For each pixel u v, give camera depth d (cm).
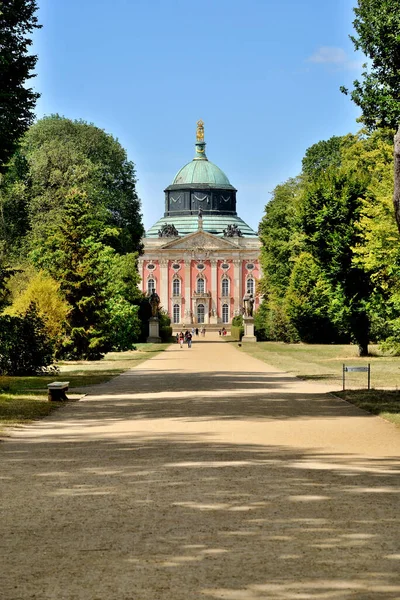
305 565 963
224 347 10194
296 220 6788
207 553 1014
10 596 870
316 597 856
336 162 9794
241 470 1578
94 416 2581
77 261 6525
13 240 7962
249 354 7838
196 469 1589
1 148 3525
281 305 11012
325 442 1975
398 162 2200
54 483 1459
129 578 923
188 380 4294
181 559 991
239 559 988
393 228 4638
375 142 5875
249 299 13200
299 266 9956
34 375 4675
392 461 1694
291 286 10088
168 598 859
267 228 10944
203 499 1318
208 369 5391
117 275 8231
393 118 4244
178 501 1305
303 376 4569
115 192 9619
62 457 1747
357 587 887
